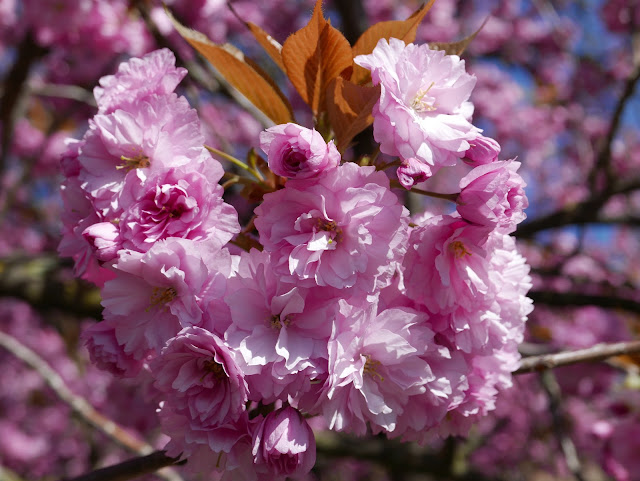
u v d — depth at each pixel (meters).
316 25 0.43
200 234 0.41
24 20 0.97
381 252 0.40
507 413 1.57
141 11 0.71
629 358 0.59
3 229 1.77
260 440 0.40
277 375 0.39
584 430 1.39
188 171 0.41
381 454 0.95
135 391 1.28
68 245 0.44
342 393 0.41
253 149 0.44
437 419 0.43
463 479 0.94
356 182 0.40
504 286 0.44
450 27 1.61
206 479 0.94
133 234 0.41
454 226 0.42
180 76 0.43
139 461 0.48
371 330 0.41
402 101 0.41
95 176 0.42
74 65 1.17
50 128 1.25
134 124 0.42
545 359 0.52
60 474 1.76
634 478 0.75
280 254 0.40
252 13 1.28
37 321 1.75
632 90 0.92
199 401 0.40
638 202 1.69
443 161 0.41
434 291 0.42
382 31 0.44
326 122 0.45
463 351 0.44
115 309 0.41
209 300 0.40
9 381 1.73
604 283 0.97
